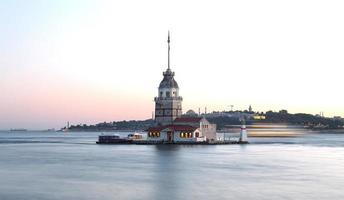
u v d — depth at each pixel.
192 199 68.94
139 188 77.81
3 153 160.50
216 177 90.88
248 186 79.69
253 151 171.12
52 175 94.25
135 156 141.62
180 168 106.62
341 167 109.88
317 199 68.56
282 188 77.62
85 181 85.50
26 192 74.06
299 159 133.12
